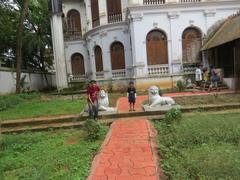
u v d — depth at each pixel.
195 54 25.50
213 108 14.88
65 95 25.39
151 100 15.16
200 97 17.38
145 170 6.73
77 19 35.69
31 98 22.61
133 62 25.44
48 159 8.16
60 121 14.26
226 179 5.88
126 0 27.91
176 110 11.54
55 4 31.38
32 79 33.03
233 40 18.80
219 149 7.67
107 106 15.30
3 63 33.41
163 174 6.60
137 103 17.69
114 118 14.27
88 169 7.07
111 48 29.09
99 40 30.00
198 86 22.86
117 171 6.75
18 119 14.94
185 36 25.53
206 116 12.30
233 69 20.20
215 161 6.58
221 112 14.11
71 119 14.24
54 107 17.23
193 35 25.56
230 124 9.95
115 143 9.29
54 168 7.34
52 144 10.15
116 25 28.41
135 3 24.66
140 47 24.97
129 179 6.25
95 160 7.66
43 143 10.45
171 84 24.86
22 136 11.57
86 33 32.06
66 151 8.84
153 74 25.14
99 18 29.80
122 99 20.20
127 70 28.28
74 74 35.75
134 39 24.94
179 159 7.26
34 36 34.53
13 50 35.78
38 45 34.31
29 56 37.47
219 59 23.06
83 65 35.62
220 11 25.28
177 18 25.12
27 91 29.34
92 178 6.39
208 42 23.61
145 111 14.37
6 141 10.59
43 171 7.05
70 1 35.44
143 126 11.75
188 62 25.34
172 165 6.90
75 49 35.56
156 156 7.78
